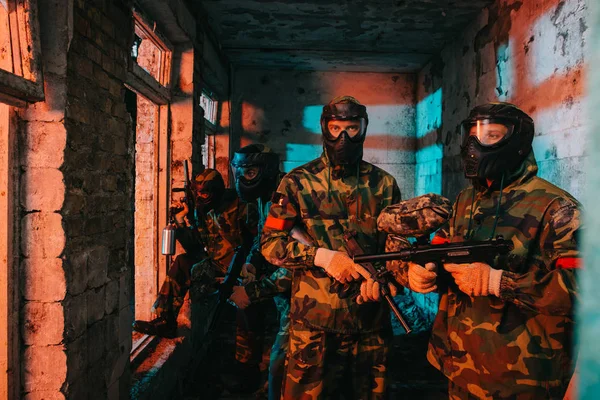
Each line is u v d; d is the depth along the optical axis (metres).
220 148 5.40
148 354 2.77
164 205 3.43
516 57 3.17
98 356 1.92
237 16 4.03
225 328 4.32
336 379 1.84
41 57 1.55
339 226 1.87
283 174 2.85
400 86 5.94
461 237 1.54
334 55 5.20
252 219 2.92
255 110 5.82
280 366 2.14
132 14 2.35
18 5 1.46
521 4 3.10
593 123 0.33
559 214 1.30
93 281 1.87
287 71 5.82
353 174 1.93
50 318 1.61
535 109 2.90
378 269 1.84
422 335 4.08
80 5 1.74
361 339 1.85
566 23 2.51
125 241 2.26
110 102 2.06
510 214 1.42
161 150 3.43
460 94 4.34
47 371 1.62
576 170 2.38
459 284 1.37
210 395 2.90
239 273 2.85
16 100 1.49
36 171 1.59
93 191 1.88
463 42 4.28
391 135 5.95
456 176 4.39
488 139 1.42
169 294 3.04
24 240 1.59
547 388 1.32
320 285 1.83
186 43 3.48
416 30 4.35
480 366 1.38
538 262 1.37
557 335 1.34
